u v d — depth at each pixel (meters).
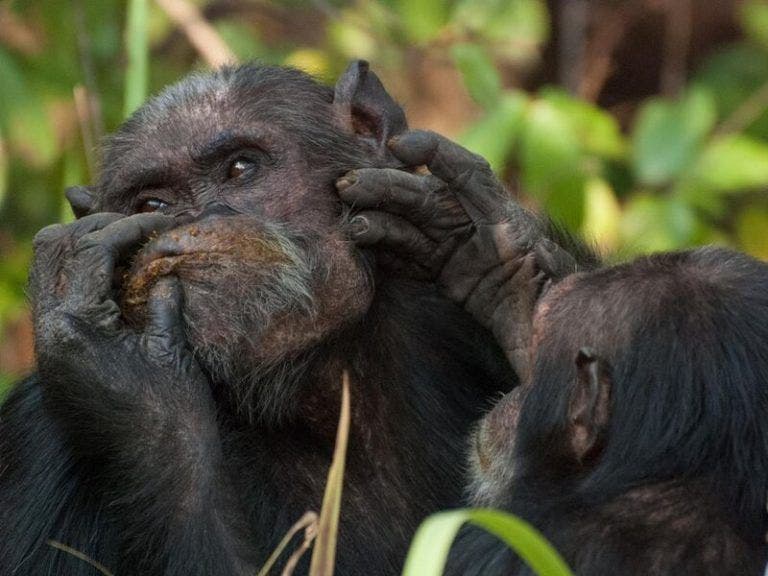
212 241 9.37
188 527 8.92
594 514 8.40
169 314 9.22
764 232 17.92
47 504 9.52
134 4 11.50
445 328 10.48
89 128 14.04
